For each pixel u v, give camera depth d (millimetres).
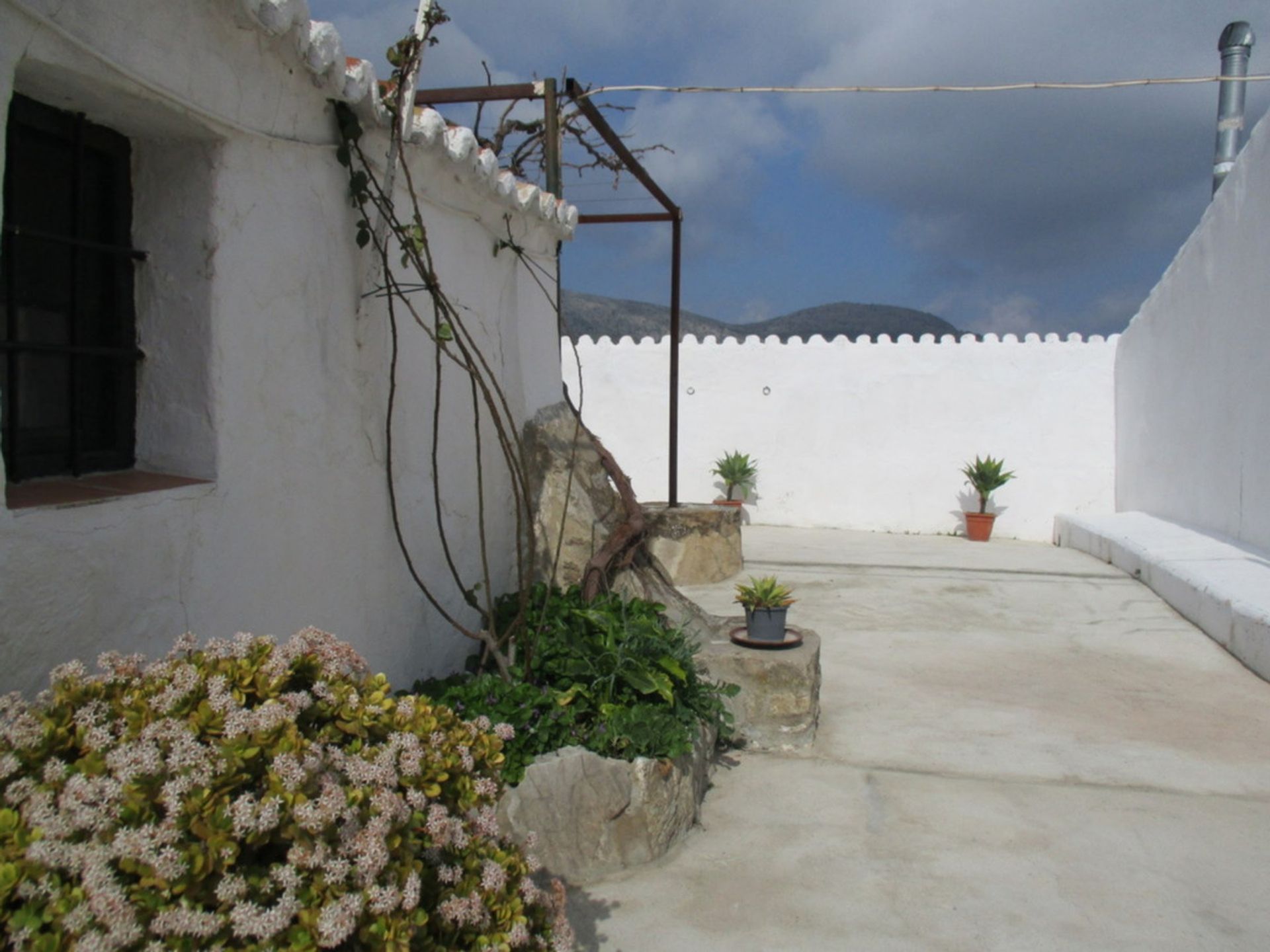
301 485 3518
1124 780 4684
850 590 9203
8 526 2326
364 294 3895
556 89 6613
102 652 2613
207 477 3076
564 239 6508
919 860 3826
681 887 3578
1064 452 13328
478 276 5176
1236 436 9281
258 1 2945
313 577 3588
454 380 4820
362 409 3926
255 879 1858
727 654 5078
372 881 1946
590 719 3980
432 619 4555
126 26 2605
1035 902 3525
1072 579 9820
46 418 2863
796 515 14156
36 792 1854
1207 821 4234
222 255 3092
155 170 3088
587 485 6168
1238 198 9133
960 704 5805
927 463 13703
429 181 4496
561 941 2451
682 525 9578
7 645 2328
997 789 4535
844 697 5891
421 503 4461
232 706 2072
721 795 4422
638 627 4523
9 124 2689
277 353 3377
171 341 3088
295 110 3420
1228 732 5395
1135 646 7238
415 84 3922
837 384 13961
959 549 12094
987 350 13484
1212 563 8477
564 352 14781
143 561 2760
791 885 3611
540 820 3518
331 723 2285
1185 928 3379
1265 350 8570
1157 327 11633
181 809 1839
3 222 2611
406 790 2227
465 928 2195
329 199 3674
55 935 1685
